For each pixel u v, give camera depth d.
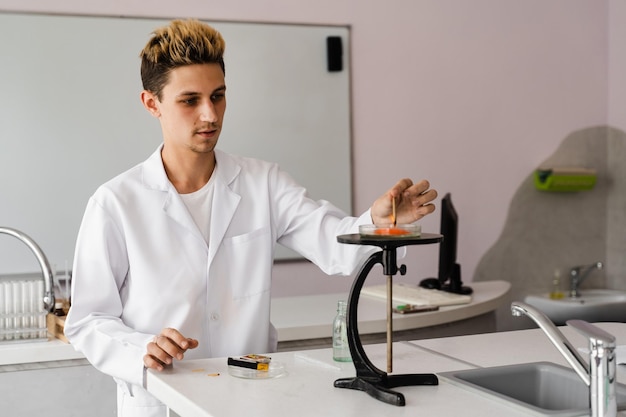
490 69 4.46
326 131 4.09
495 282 3.67
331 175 4.11
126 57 3.71
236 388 1.44
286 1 4.00
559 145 4.66
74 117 3.64
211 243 1.80
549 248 4.65
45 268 2.44
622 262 4.71
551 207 4.65
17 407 2.36
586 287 4.77
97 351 1.65
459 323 3.01
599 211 4.79
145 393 1.71
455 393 1.40
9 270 3.54
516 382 1.58
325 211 1.86
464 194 4.42
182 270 1.77
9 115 3.54
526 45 4.56
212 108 1.67
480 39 4.43
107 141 3.70
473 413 1.28
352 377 1.47
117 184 1.78
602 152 4.79
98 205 1.75
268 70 3.97
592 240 4.77
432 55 4.32
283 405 1.33
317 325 2.62
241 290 1.83
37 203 3.59
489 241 4.49
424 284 3.41
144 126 3.76
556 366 1.59
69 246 3.64
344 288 4.14
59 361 2.40
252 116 3.95
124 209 1.75
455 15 4.37
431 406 1.32
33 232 3.58
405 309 2.79
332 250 1.82
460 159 4.40
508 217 4.53
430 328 2.86
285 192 1.92
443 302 2.96
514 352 1.77
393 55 4.23
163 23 3.77
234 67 3.91
